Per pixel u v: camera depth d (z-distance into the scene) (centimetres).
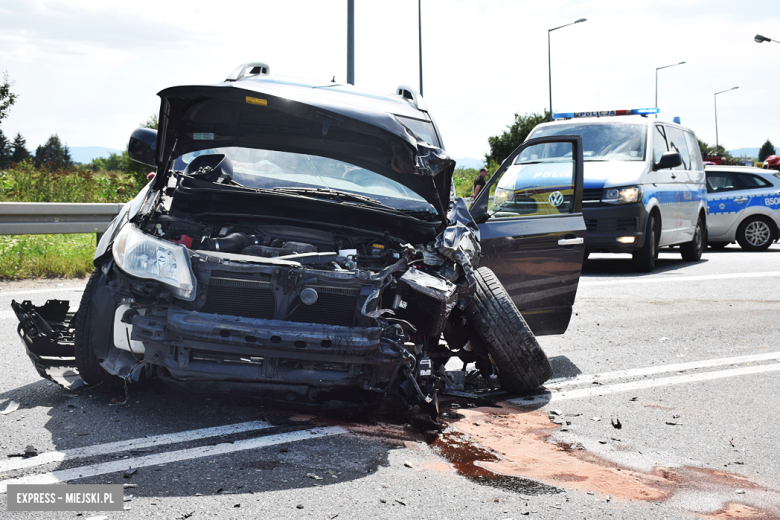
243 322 357
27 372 469
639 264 1194
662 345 664
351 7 1543
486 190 573
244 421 385
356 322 384
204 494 291
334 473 321
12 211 864
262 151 513
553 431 411
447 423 412
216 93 433
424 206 501
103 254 390
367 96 529
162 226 442
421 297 408
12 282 855
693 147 1480
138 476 305
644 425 429
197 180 480
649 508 306
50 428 361
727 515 303
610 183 1158
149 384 436
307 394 375
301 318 381
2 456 321
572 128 1287
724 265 1324
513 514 291
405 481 318
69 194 1673
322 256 410
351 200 488
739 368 580
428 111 566
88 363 406
